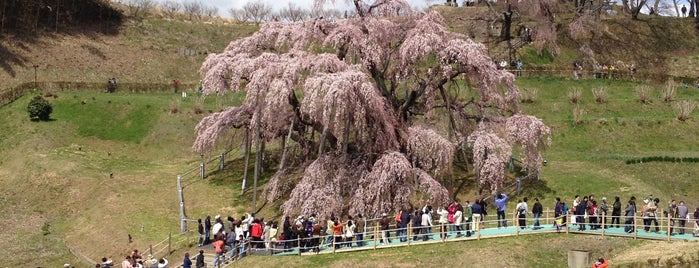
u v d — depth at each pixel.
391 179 32.81
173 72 74.38
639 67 71.75
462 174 40.31
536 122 37.09
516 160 42.38
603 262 25.28
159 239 35.06
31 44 69.94
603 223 28.62
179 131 52.47
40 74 65.75
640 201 35.34
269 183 36.19
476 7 85.19
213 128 40.53
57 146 49.81
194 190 41.44
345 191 35.12
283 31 38.00
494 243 28.73
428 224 30.08
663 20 81.44
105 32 79.25
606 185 37.75
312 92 32.94
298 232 29.69
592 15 74.81
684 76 68.44
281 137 41.56
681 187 39.72
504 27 70.12
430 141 34.53
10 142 50.06
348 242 29.08
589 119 50.44
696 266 25.55
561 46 71.62
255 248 30.20
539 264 26.94
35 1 74.31
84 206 40.62
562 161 42.75
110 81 62.00
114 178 43.72
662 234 28.42
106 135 52.22
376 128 35.12
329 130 36.94
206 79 37.88
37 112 52.81
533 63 67.44
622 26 78.38
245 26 89.69
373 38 35.88
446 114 38.47
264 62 36.19
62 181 43.28
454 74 36.53
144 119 53.97
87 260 34.03
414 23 37.84
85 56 71.62
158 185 42.72
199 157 48.91
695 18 82.56
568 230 29.34
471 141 36.34
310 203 32.72
